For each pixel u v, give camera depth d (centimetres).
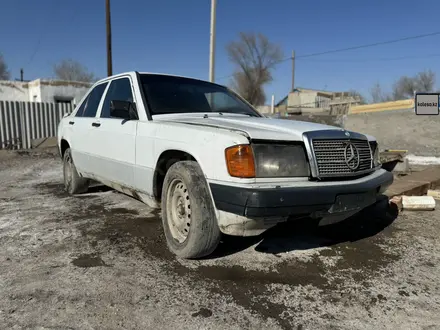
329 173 288
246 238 370
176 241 321
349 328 222
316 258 325
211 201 291
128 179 387
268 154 269
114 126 407
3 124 1314
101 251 330
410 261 322
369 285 276
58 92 2091
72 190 551
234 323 224
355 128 1181
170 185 324
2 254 322
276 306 244
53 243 349
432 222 437
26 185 659
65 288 262
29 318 225
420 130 1070
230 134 274
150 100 386
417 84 4122
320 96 5094
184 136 308
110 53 1708
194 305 243
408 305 248
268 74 4691
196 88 436
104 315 229
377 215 464
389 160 799
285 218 270
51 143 1394
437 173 693
